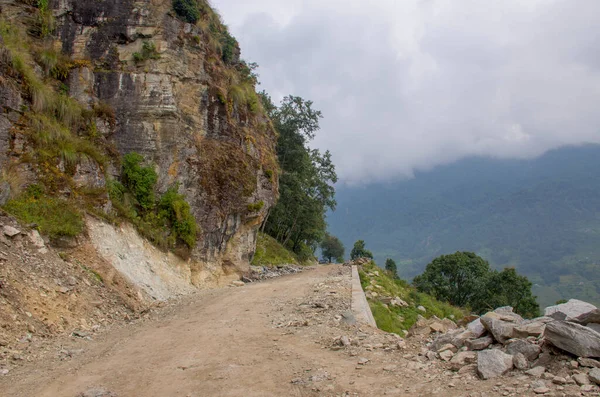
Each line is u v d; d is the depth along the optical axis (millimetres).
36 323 9305
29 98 16000
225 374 6602
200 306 14320
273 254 39562
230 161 24656
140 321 11930
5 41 16688
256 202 26703
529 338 5883
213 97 24578
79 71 20469
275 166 31453
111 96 21047
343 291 15500
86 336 9719
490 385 5035
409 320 19750
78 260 13258
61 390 6199
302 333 9320
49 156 15273
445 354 6480
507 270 38719
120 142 20578
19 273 10359
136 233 17969
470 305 39031
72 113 18422
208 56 25219
